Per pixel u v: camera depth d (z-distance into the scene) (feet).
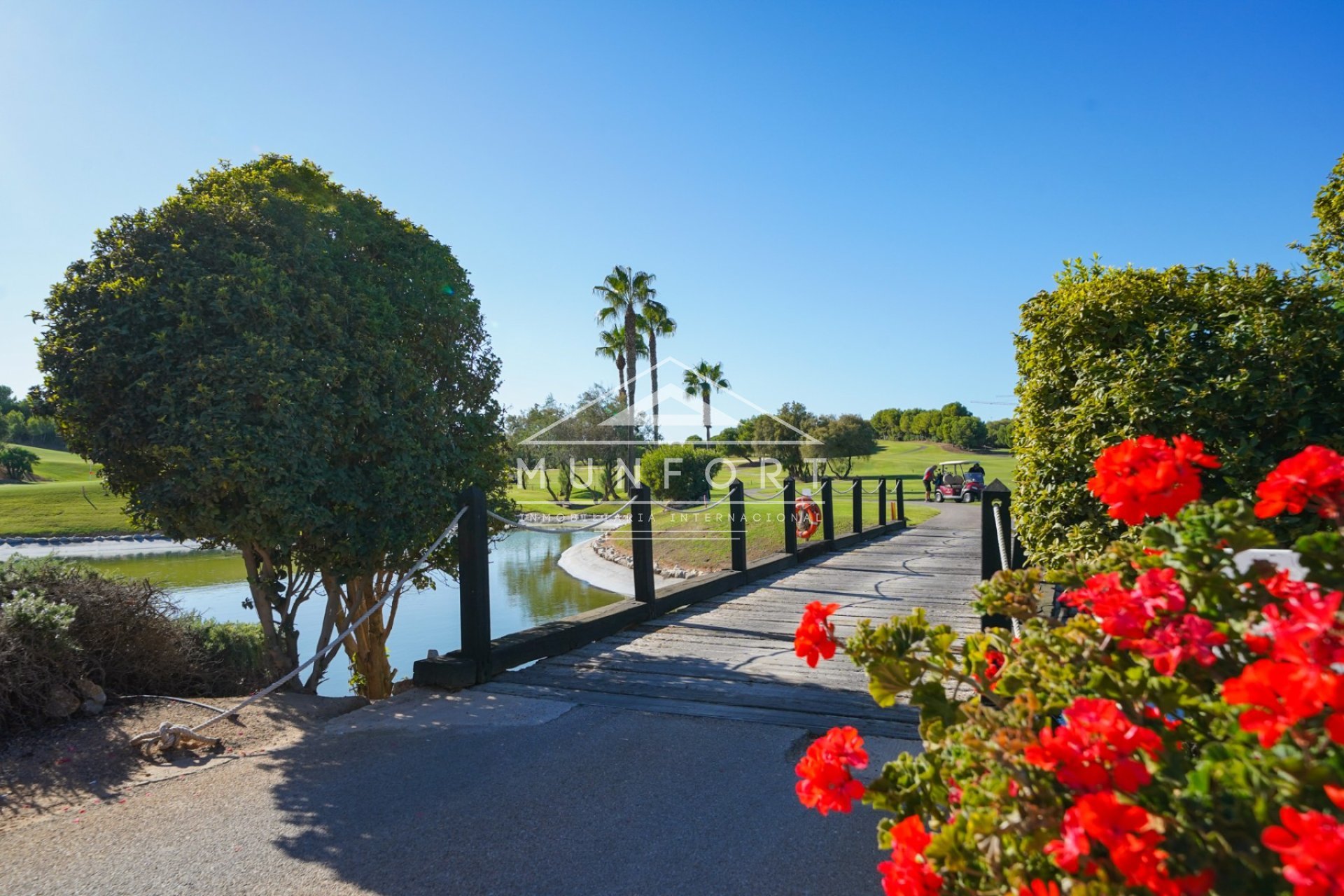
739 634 24.50
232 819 11.64
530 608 46.44
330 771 13.52
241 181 19.47
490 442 24.36
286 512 17.43
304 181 21.09
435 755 14.17
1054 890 4.63
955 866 5.30
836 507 87.40
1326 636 4.25
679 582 31.22
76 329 16.98
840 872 9.77
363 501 19.29
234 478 16.58
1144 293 15.72
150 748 14.65
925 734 6.83
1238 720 4.81
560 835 10.91
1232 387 13.55
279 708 17.20
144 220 18.11
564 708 16.87
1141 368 14.56
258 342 17.13
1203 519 5.62
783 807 11.68
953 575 37.14
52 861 10.44
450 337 23.26
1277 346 13.44
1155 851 4.24
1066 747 4.84
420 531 20.86
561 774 13.17
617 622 24.89
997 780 5.27
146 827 11.43
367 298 19.94
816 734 14.99
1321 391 13.37
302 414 17.71
